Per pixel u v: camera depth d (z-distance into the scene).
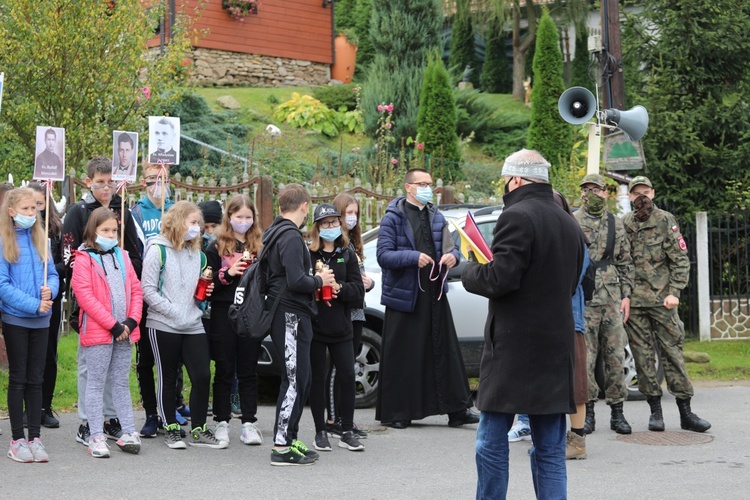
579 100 9.61
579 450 6.85
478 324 8.77
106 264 6.72
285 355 6.45
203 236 7.72
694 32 13.37
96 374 6.66
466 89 26.47
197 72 23.66
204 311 7.30
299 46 26.09
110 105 13.15
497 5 28.58
